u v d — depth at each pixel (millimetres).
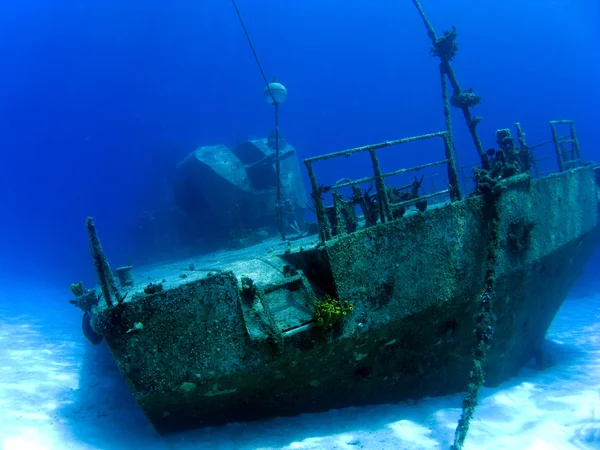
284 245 9359
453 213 6152
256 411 5605
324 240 5441
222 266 6883
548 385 7973
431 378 6688
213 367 4855
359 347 5500
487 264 6188
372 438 5215
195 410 5273
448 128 7922
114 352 4684
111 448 5113
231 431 5434
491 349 7270
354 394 6066
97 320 4707
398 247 5691
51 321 15336
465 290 6137
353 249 5402
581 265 10234
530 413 6398
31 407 6438
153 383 4758
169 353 4801
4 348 10672
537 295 8086
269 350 4926
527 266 7055
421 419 5898
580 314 15258
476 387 5352
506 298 6977
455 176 6574
